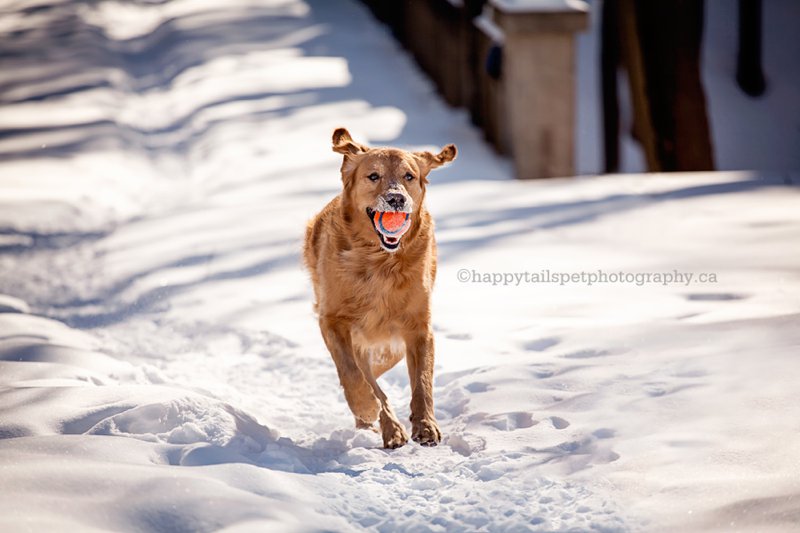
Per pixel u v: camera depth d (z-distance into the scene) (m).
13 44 31.20
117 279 11.93
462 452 6.30
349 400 6.88
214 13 34.25
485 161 18.09
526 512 5.02
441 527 4.91
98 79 26.36
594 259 11.26
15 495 4.70
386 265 7.03
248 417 6.78
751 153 26.22
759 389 6.31
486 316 9.49
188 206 15.62
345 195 7.19
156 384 7.90
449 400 7.37
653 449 5.64
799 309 8.48
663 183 15.33
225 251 12.73
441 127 20.47
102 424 6.20
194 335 9.74
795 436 5.48
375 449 6.40
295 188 16.20
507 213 13.79
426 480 5.56
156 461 5.55
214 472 5.20
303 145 19.00
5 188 16.59
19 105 23.77
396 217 6.71
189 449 5.65
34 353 8.33
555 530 4.79
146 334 9.85
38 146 19.73
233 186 16.64
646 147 18.78
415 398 6.78
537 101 16.97
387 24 31.02
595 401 6.61
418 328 7.21
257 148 18.92
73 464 5.11
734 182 15.02
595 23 30.89
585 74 28.53
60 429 6.23
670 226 12.50
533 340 8.47
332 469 5.93
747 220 12.48
